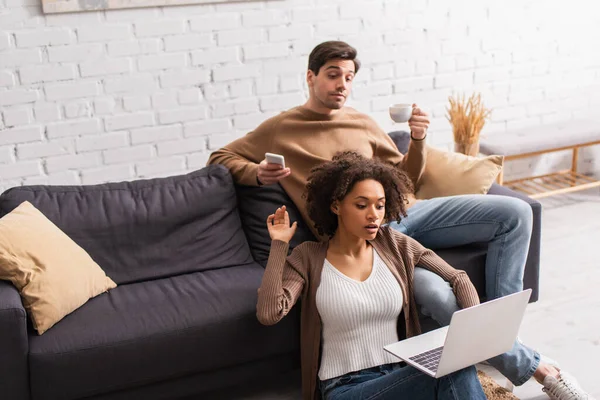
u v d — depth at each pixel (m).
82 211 2.65
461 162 3.02
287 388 2.66
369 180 2.19
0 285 2.27
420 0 4.09
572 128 4.23
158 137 3.83
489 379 2.60
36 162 3.67
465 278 2.34
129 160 3.82
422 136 2.84
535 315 3.05
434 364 1.96
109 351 2.26
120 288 2.59
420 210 2.76
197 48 3.76
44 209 2.62
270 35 3.87
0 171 3.63
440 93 4.29
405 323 2.28
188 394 2.44
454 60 4.25
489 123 4.45
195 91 3.83
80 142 3.71
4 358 2.16
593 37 4.50
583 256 3.58
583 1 4.41
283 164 2.57
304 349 2.31
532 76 4.45
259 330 2.43
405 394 1.99
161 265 2.69
